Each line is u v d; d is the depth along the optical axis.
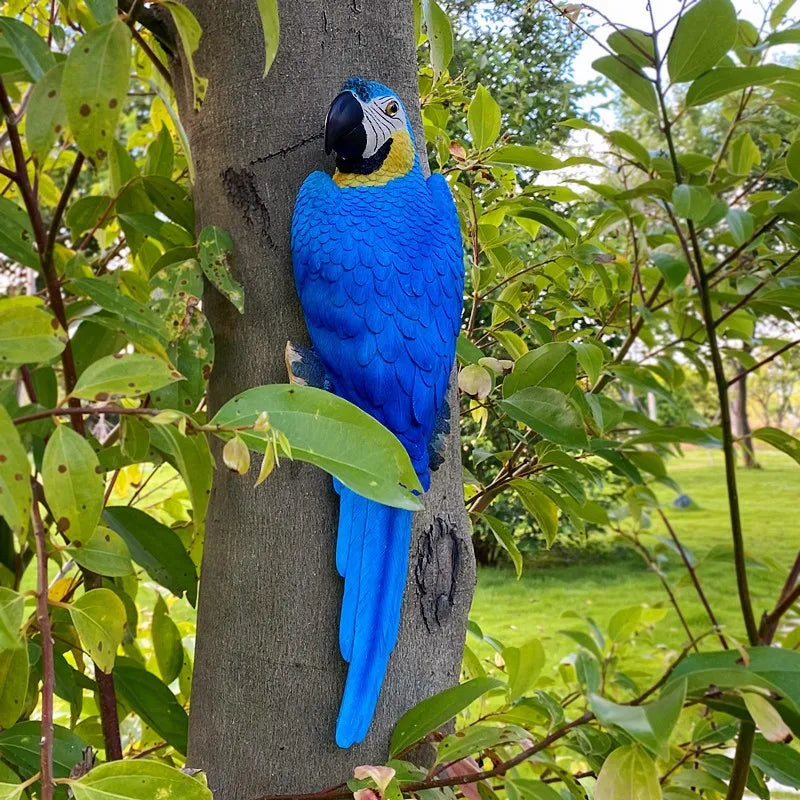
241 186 1.07
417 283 1.02
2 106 0.76
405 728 1.00
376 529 0.98
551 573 4.93
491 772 0.94
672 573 4.97
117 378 0.71
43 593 0.67
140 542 1.17
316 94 1.07
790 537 5.59
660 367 1.84
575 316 1.84
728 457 1.26
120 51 0.63
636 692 1.63
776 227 1.40
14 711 0.91
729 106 1.80
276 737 1.03
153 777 0.68
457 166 1.54
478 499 1.62
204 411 1.32
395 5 1.14
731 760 1.36
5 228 0.92
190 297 1.02
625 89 1.26
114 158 1.19
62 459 0.70
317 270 1.00
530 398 1.27
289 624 1.03
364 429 0.73
